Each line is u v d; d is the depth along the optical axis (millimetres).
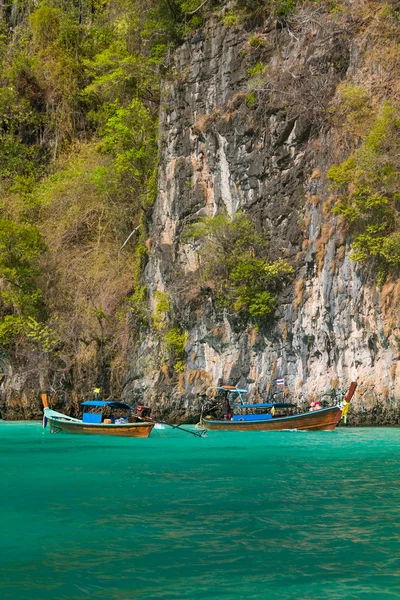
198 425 29312
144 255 37656
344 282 29672
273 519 10914
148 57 40688
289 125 32188
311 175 31547
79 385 37312
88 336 37719
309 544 9438
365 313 28938
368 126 30141
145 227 38312
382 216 28734
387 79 30688
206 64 35906
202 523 10672
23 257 39938
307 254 30953
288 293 31516
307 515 11164
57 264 41094
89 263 41000
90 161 44312
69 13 48125
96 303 38625
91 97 47000
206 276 33344
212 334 33156
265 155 32906
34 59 47938
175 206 36125
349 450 20516
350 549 9180
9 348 39250
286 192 32188
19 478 15281
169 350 34469
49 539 9781
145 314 36188
